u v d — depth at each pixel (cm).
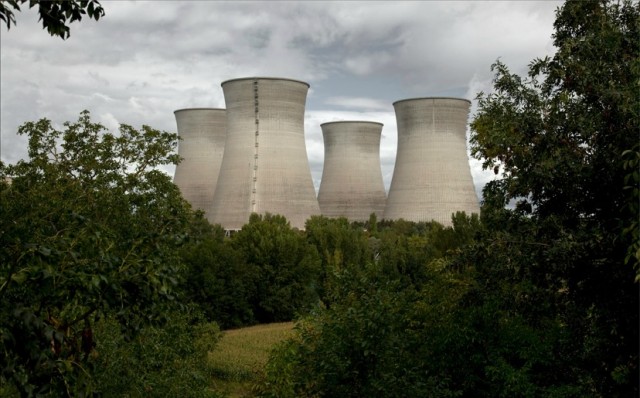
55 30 560
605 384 1073
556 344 1162
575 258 1027
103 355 1002
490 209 1201
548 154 1088
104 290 567
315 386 1075
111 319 1006
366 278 1112
